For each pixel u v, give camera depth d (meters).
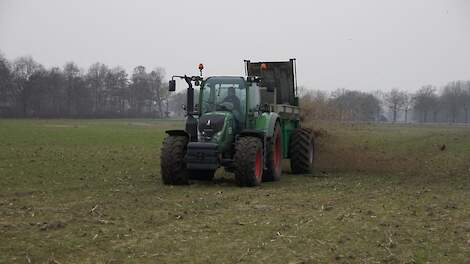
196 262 5.32
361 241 6.24
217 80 11.80
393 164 16.70
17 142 24.06
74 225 6.84
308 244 6.06
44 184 10.98
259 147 11.00
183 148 11.03
